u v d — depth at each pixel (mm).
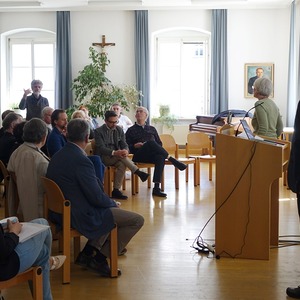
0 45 11789
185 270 3740
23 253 2564
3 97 11977
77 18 11570
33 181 3691
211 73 11367
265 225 3906
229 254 3996
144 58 11461
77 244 4023
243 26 11336
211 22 11352
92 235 3459
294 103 10641
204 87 11883
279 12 11242
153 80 11914
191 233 4754
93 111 10852
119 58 11609
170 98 12000
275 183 4234
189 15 11445
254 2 10828
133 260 3990
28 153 3723
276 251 4160
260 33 11312
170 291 3338
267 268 3756
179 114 11977
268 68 11336
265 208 3887
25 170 3701
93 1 10844
